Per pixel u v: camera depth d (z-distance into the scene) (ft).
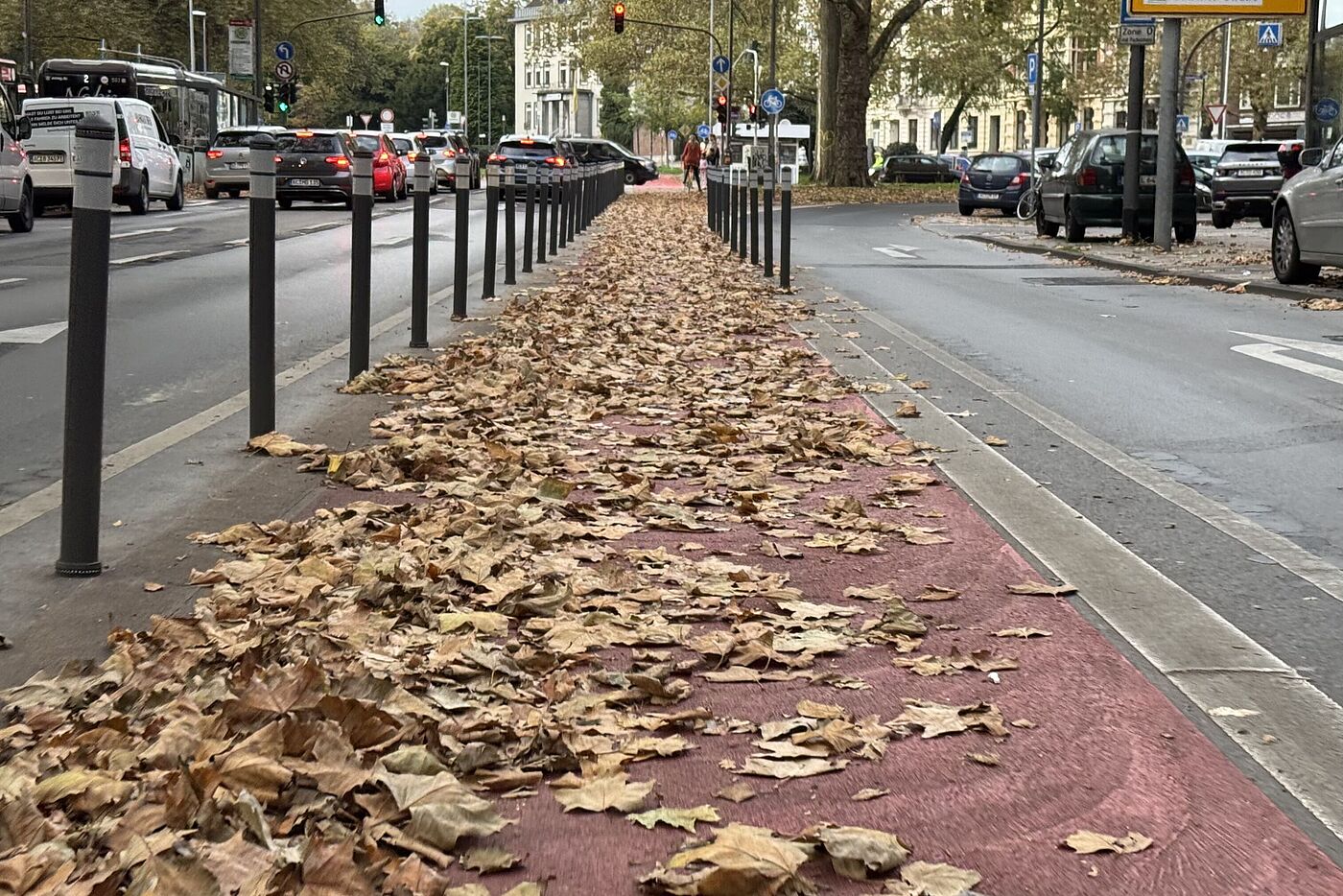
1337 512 21.53
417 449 23.24
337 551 17.62
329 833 10.21
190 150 179.52
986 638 15.56
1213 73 255.70
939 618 16.24
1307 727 13.07
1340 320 48.01
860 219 132.16
